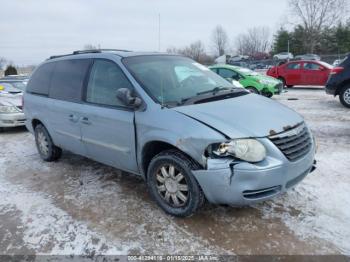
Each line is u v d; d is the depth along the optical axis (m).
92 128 3.74
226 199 2.70
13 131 7.69
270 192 2.75
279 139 2.75
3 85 9.76
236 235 2.84
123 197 3.64
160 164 3.10
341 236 2.75
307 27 46.38
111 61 3.65
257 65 36.25
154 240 2.82
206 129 2.71
